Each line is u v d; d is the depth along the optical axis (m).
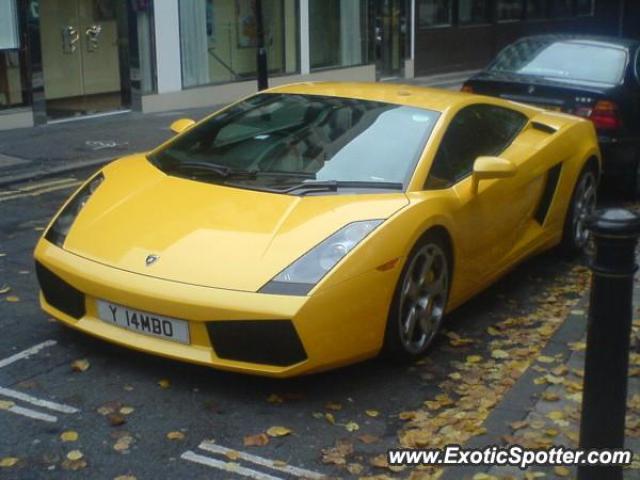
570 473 3.96
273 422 4.46
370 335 4.74
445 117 5.77
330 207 4.92
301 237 4.68
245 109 6.11
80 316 4.91
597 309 3.35
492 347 5.52
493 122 6.39
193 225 4.84
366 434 4.39
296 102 6.04
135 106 14.65
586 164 7.26
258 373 4.50
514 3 24.92
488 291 6.55
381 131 5.59
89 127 13.18
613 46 9.61
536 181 6.45
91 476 3.96
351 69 19.34
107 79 14.74
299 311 4.38
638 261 7.14
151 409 4.54
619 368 3.38
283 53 17.72
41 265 5.05
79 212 5.24
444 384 4.96
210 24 15.81
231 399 4.66
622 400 3.42
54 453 4.12
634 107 9.08
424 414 4.61
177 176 5.43
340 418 4.54
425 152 5.43
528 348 5.48
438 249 5.21
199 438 4.29
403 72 21.08
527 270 7.04
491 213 5.81
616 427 3.43
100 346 5.21
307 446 4.26
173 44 15.06
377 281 4.68
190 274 4.55
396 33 20.84
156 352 4.60
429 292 5.21
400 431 4.44
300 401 4.68
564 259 7.29
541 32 26.27
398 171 5.30
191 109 15.35
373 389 4.86
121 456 4.12
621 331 3.35
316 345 4.47
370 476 4.03
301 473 4.03
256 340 4.44
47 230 5.26
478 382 5.00
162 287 4.53
